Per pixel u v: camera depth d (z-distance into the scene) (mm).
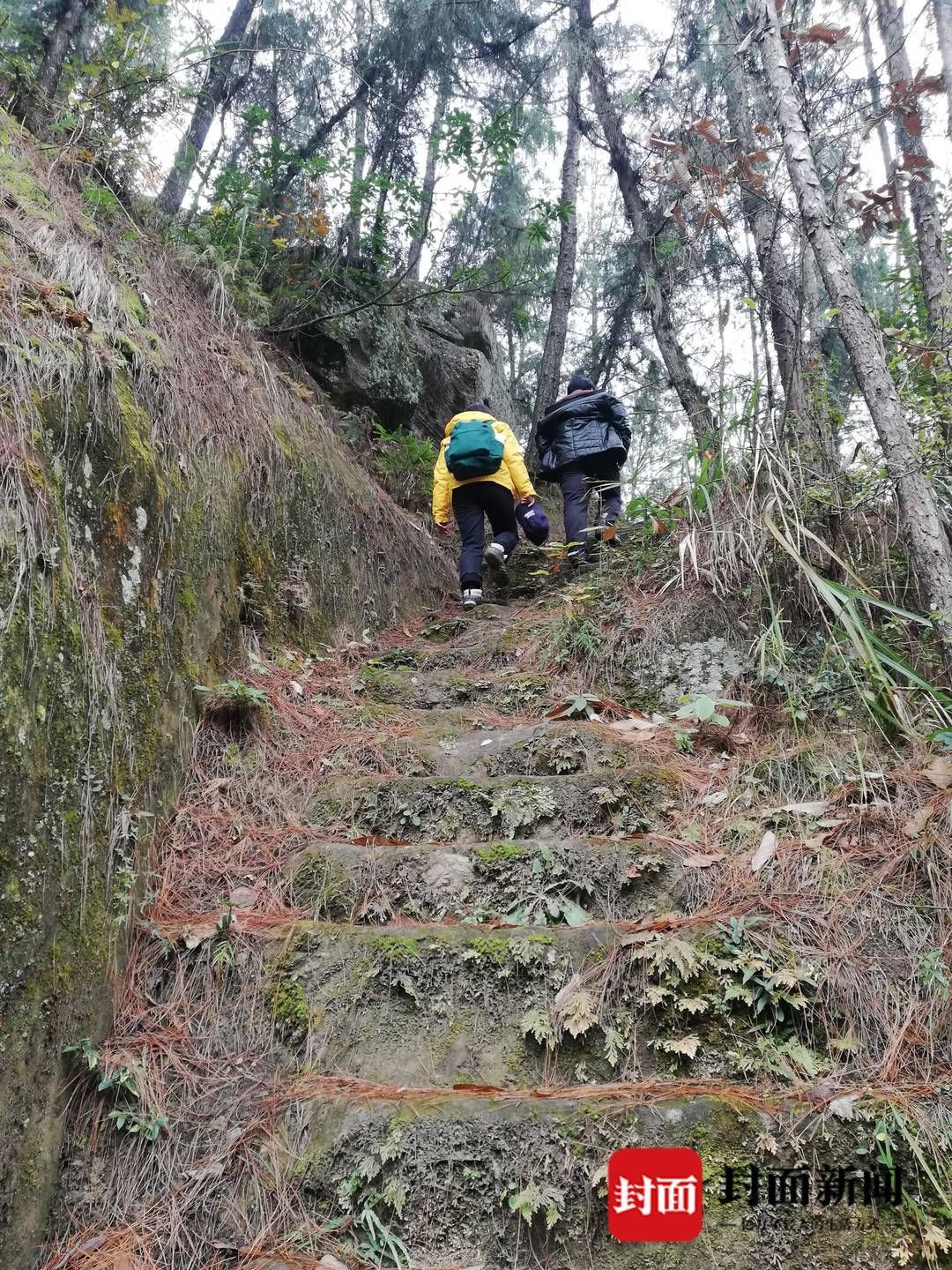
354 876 2387
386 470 5973
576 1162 1680
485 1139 1722
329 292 6020
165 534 2668
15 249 2525
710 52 6359
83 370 2309
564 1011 1955
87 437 2283
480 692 3580
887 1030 1891
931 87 3646
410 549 5473
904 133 4469
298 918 2291
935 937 2051
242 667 3186
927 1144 1667
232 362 3822
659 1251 1607
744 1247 1603
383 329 6551
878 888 2176
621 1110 1744
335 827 2652
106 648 2180
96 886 1996
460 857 2428
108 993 1991
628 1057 1928
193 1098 1904
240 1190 1748
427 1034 2006
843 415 3938
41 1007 1722
